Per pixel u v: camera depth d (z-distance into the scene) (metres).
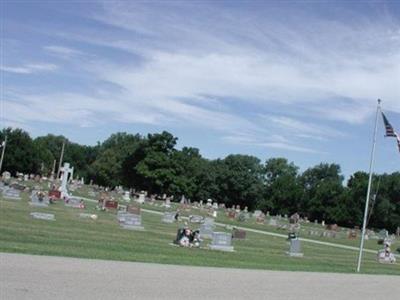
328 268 27.05
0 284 11.30
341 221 143.38
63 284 12.09
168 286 13.76
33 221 32.25
